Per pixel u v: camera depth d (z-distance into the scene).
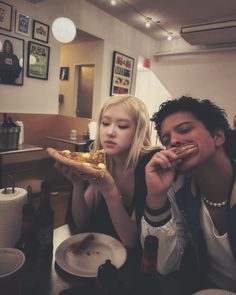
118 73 5.40
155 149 1.12
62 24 3.20
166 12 4.75
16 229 0.81
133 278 0.73
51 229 0.83
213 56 6.08
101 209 1.14
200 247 0.86
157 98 7.05
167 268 0.79
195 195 0.86
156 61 6.88
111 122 1.07
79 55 5.36
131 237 0.92
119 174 1.16
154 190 0.78
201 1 4.19
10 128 2.61
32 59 3.78
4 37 3.37
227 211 0.79
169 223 0.80
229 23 4.80
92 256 0.83
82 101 5.70
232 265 0.82
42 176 3.54
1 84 3.48
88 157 1.08
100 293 0.59
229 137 0.80
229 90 5.95
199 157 0.71
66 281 0.71
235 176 0.78
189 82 6.48
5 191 0.84
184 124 0.73
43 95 4.06
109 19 4.99
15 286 0.52
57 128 4.38
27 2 3.57
